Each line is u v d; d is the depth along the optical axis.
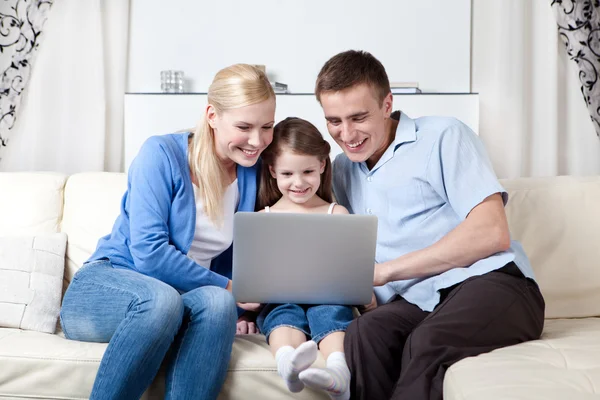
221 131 1.75
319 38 3.14
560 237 2.00
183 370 1.52
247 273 1.61
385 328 1.58
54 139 3.02
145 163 1.75
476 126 2.84
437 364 1.44
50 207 2.18
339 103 1.69
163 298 1.53
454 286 1.67
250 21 3.16
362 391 1.51
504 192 1.73
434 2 3.10
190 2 3.17
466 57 3.09
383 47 3.13
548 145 2.99
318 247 1.59
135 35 3.18
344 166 1.91
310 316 1.66
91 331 1.67
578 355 1.43
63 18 3.00
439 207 1.78
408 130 1.78
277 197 1.92
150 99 2.91
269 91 1.74
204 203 1.78
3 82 2.89
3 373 1.61
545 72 2.98
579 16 2.89
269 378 1.57
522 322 1.57
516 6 2.98
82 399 1.60
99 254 1.81
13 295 1.93
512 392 1.20
